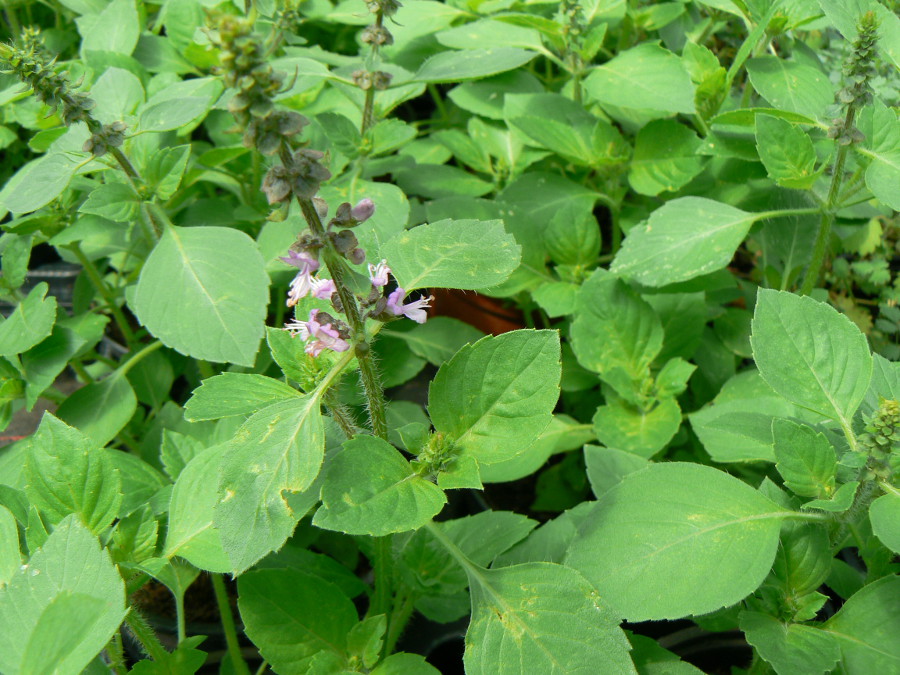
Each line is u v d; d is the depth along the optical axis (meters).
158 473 0.25
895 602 0.21
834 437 0.23
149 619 0.29
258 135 0.16
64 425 0.22
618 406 0.30
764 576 0.20
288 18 0.33
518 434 0.20
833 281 0.40
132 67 0.34
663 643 0.27
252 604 0.22
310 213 0.17
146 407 0.38
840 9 0.28
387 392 0.39
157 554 0.22
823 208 0.29
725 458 0.26
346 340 0.19
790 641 0.21
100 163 0.27
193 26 0.37
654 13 0.40
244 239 0.25
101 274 0.38
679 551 0.21
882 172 0.26
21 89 0.31
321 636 0.23
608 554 0.21
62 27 0.47
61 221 0.31
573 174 0.41
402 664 0.22
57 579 0.19
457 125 0.46
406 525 0.18
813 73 0.31
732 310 0.35
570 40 0.36
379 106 0.34
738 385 0.30
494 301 0.41
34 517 0.21
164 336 0.23
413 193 0.37
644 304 0.31
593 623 0.20
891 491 0.20
